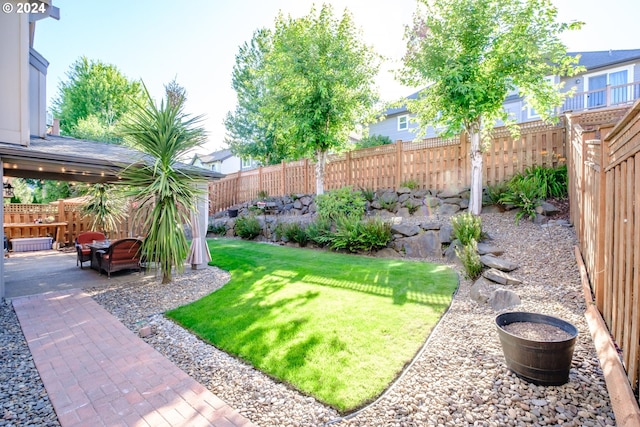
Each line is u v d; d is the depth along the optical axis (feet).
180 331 12.82
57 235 39.65
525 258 16.71
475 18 21.65
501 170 26.30
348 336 11.05
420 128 27.71
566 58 21.62
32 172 22.85
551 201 22.62
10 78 17.43
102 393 8.55
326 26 31.24
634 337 6.79
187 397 8.29
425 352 9.84
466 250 16.76
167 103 19.25
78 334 12.62
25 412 7.79
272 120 34.27
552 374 7.53
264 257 26.48
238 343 11.14
